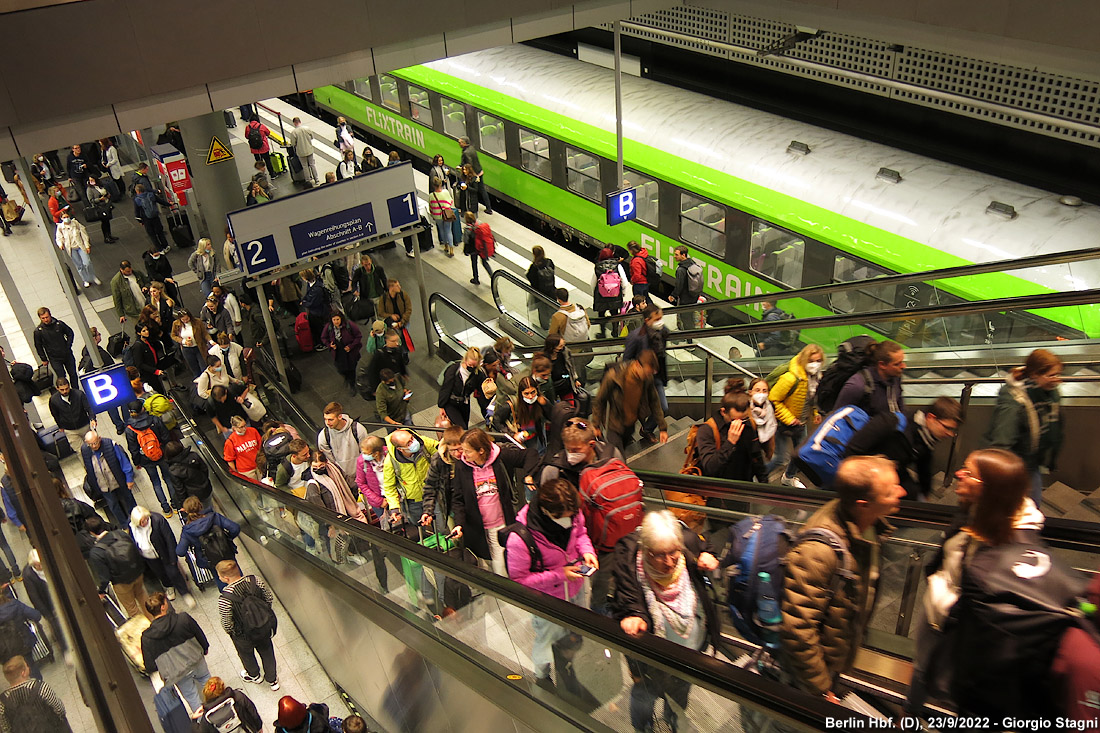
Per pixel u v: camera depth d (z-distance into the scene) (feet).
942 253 36.58
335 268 51.98
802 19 38.91
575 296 54.80
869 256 38.65
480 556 20.45
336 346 43.52
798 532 11.09
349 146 70.08
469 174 59.11
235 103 31.76
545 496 14.42
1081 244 33.60
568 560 15.02
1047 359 16.28
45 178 69.21
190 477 30.40
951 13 33.12
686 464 20.86
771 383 23.99
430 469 21.24
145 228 62.49
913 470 16.24
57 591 9.29
